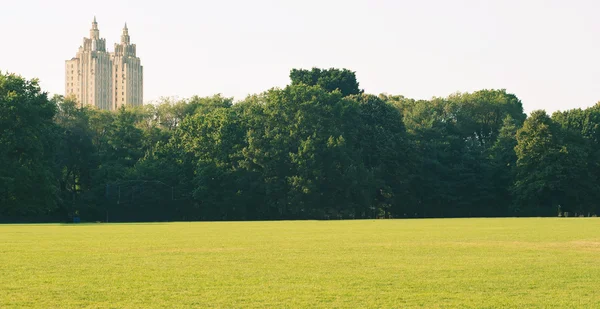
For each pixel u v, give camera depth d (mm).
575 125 125125
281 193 114812
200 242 36438
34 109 102562
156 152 123375
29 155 101500
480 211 127500
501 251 29438
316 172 110250
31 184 98875
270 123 120750
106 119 142875
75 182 127188
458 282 19672
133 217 117688
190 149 121375
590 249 30406
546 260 25422
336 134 116062
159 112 155125
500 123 145375
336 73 149625
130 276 21031
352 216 118688
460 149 132250
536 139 118688
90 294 17688
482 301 16656
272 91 124750
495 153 127938
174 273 21750
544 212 120250
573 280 20031
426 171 126938
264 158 115000
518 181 119312
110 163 122812
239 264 24312
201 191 113500
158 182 116000
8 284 19375
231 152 119938
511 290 18281
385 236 41562
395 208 126438
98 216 117625
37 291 18156
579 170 117750
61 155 119875
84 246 33469
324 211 116625
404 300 16797
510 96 158375
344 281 19906
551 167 116500
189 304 16297
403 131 125312
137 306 16047
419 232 46562
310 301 16672
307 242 36000
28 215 105875
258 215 117875
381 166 118875
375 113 125188
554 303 16375
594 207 120312
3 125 100188
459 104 144250
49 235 45469
